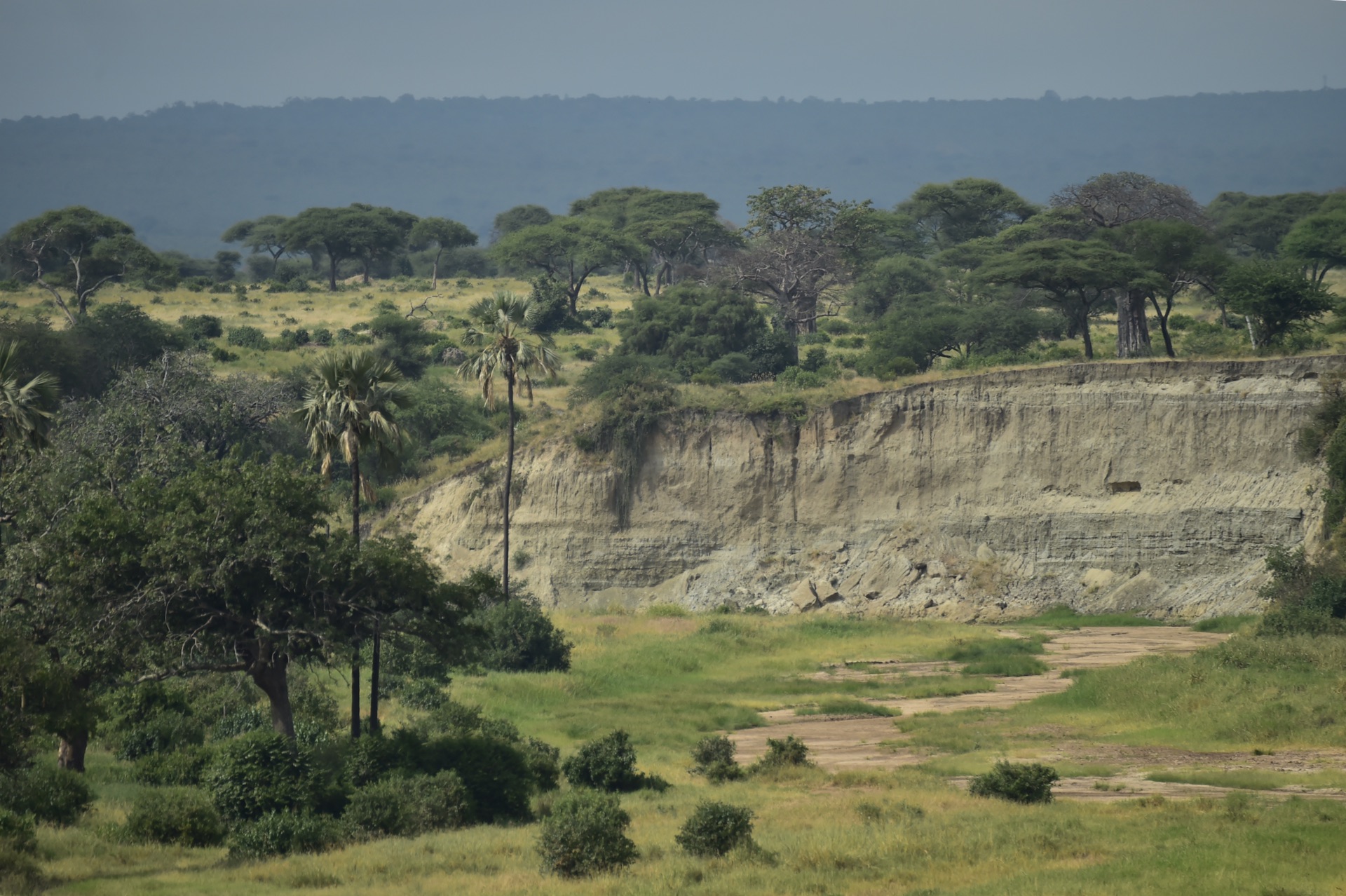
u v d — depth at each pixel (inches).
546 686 4980.3
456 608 3695.9
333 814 2994.6
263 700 4133.9
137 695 3892.7
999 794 2935.5
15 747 2883.9
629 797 3213.6
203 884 2306.8
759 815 2817.4
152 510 3380.9
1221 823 2447.1
